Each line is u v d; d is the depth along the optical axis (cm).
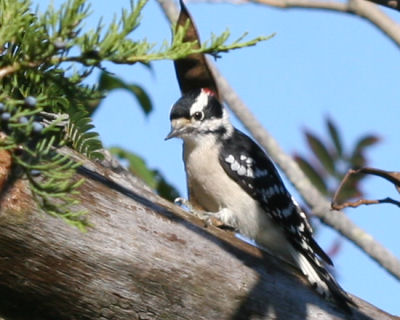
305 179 1038
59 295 753
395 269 1003
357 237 1015
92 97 561
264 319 842
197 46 761
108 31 512
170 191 1053
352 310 901
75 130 778
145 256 774
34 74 550
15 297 754
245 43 534
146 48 525
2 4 534
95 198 760
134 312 782
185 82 938
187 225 819
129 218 776
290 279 877
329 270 1105
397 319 919
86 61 521
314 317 871
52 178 525
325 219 1019
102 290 762
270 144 1059
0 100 512
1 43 521
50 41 511
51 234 723
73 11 505
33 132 521
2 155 680
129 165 1048
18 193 698
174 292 793
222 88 1073
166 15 1044
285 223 1144
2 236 709
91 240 745
